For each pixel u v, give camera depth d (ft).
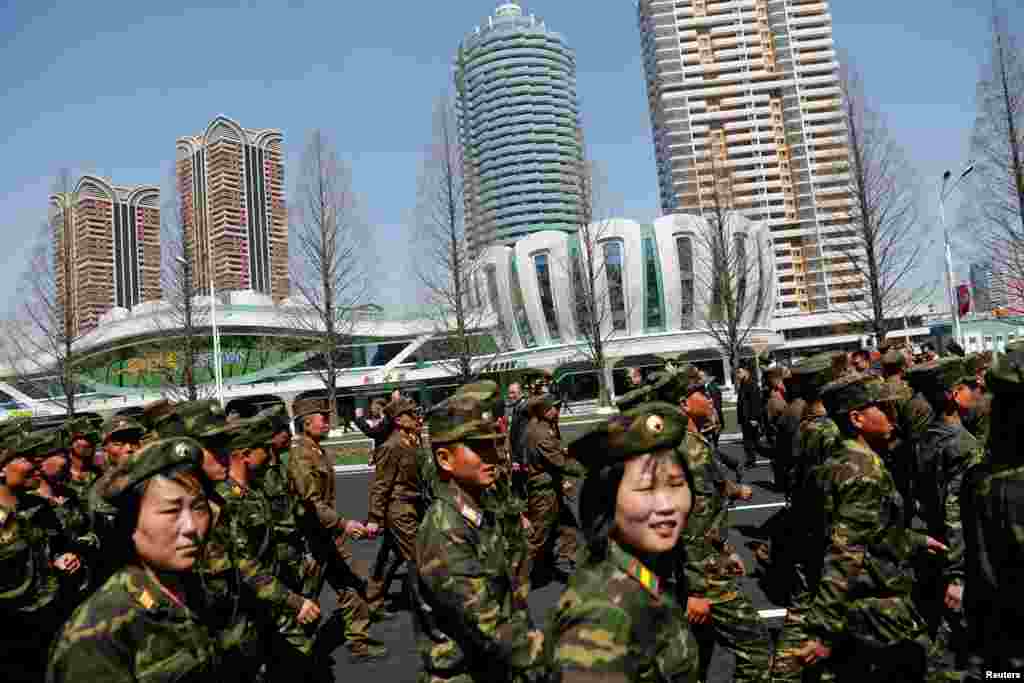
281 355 199.93
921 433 15.62
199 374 168.76
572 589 6.42
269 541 13.80
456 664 8.24
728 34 341.82
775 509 30.04
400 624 19.80
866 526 9.86
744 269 123.34
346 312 107.04
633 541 6.28
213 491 7.67
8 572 13.15
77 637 6.43
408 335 207.82
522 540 11.05
